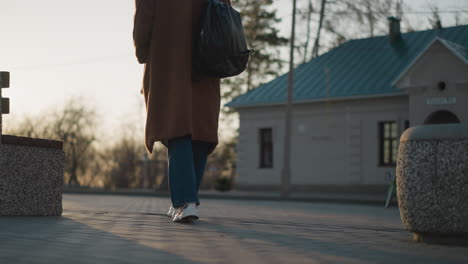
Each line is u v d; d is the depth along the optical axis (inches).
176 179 269.0
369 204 971.9
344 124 1343.5
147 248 169.6
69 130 2391.7
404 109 1263.5
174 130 266.1
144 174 2047.2
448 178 198.5
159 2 273.6
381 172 1291.8
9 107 309.3
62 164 333.7
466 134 198.2
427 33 1421.0
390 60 1378.0
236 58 269.1
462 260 160.9
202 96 281.3
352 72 1387.8
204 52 265.9
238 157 1488.7
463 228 196.7
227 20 265.4
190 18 273.6
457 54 1117.1
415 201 204.1
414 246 194.7
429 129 204.8
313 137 1382.9
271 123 1444.4
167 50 272.5
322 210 595.8
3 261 139.3
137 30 274.2
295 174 1405.0
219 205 694.5
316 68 1460.4
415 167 204.8
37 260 141.6
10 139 308.0
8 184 308.7
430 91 1155.3
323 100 1347.2
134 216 316.5
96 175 2390.5
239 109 1489.9
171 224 261.3
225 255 159.6
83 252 158.2
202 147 290.8
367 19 1460.4
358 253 171.5
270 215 443.5
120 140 2301.9
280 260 152.2
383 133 1302.9
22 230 220.1
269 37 1881.2
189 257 153.3
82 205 618.8
